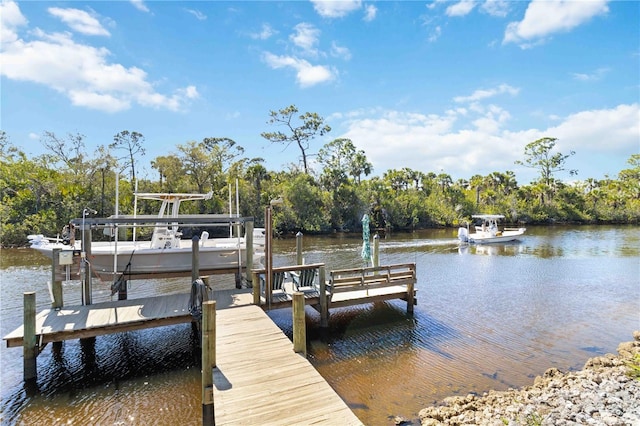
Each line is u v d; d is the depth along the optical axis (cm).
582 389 669
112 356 839
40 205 2908
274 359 588
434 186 5775
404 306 1205
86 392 688
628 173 5988
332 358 836
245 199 3797
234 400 466
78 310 841
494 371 779
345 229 4309
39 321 768
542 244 2967
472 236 3100
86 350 864
